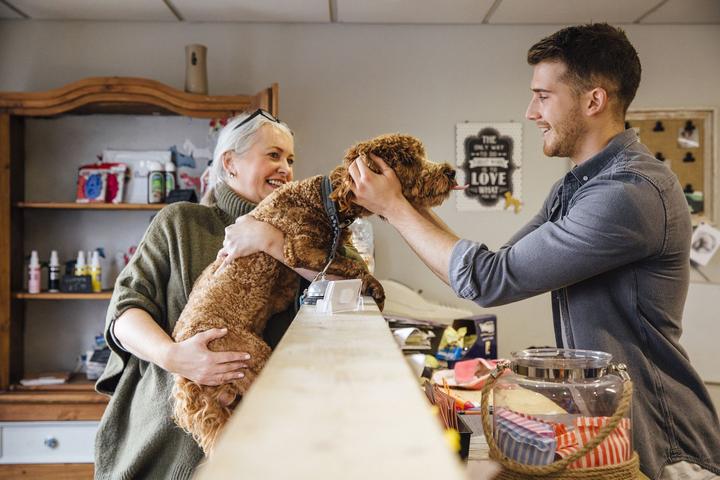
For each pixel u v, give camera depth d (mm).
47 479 3145
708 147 3779
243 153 1758
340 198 1377
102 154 3594
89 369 3373
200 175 3629
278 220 1421
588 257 1286
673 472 1334
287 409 412
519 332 3762
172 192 3375
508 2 3418
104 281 3623
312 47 3734
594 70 1443
